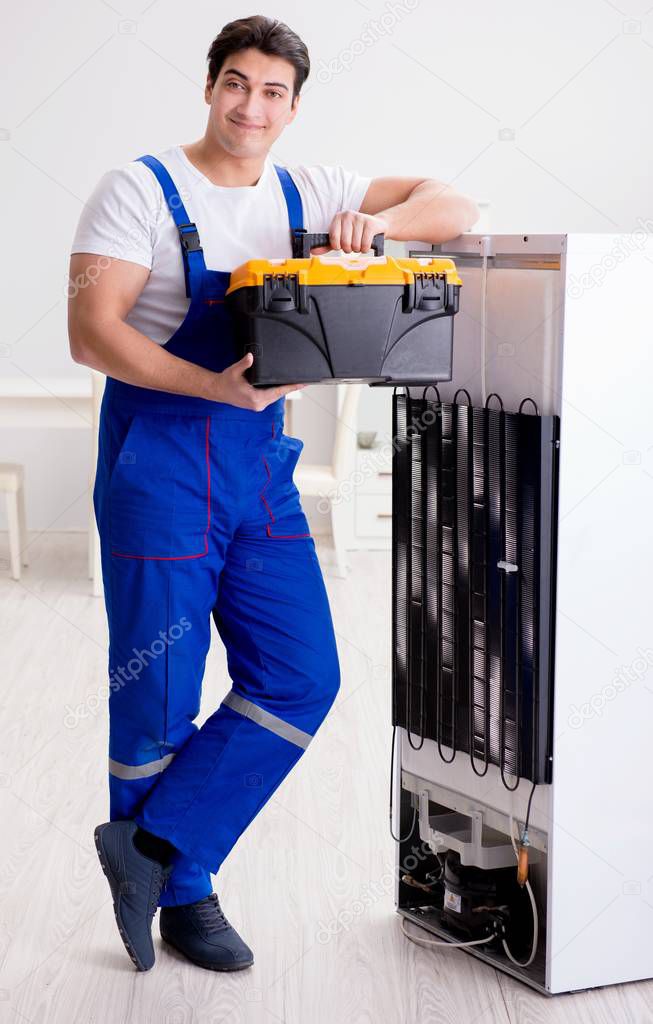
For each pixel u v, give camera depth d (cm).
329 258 184
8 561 557
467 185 620
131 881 206
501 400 207
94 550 491
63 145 593
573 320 192
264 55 185
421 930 229
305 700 206
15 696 367
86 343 188
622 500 200
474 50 610
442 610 220
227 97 187
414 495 225
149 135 597
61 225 597
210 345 197
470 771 220
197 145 197
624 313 195
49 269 599
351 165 613
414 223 206
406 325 186
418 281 185
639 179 627
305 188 208
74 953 218
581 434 196
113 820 212
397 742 236
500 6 607
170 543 196
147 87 593
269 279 178
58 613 465
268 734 205
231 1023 196
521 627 202
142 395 194
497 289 207
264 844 265
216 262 196
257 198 199
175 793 205
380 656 413
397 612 232
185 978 210
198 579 200
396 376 188
